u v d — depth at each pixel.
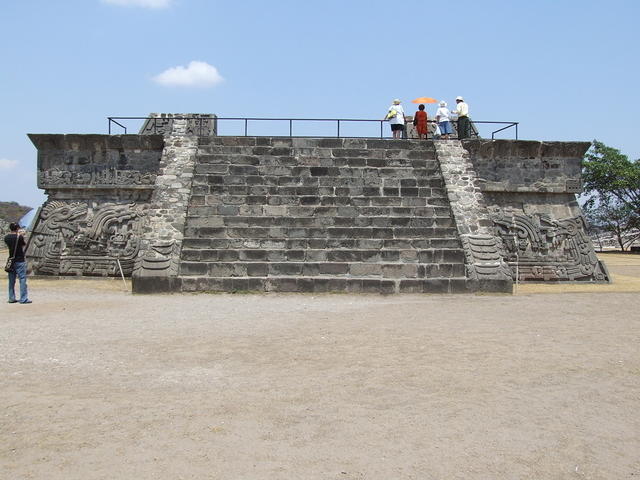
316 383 6.73
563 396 6.34
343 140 18.91
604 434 5.33
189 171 17.38
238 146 18.55
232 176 17.39
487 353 8.14
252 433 5.25
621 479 4.47
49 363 7.49
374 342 8.81
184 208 16.23
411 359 7.80
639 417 5.76
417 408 5.93
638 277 20.53
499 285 14.94
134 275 14.62
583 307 12.53
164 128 23.94
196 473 4.47
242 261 15.15
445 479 4.43
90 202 18.78
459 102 20.66
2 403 5.93
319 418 5.62
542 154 19.23
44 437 5.11
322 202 16.88
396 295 14.35
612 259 34.22
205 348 8.38
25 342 8.64
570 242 18.86
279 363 7.60
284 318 10.95
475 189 17.30
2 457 4.72
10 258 12.88
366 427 5.41
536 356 8.00
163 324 10.25
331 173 17.84
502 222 18.77
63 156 18.89
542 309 12.20
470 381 6.84
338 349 8.36
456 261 15.37
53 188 18.83
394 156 18.67
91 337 9.08
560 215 19.17
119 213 18.50
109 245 18.34
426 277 14.99
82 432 5.23
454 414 5.77
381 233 15.96
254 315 11.28
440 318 10.98
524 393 6.43
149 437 5.13
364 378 6.94
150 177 18.66
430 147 19.02
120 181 18.73
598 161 46.12
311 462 4.68
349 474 4.48
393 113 20.39
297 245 15.65
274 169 17.80
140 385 6.62
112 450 4.86
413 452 4.89
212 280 14.56
